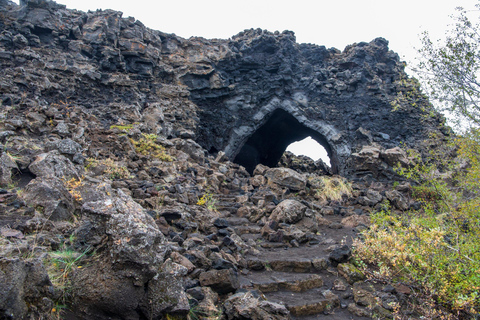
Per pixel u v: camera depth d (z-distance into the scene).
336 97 20.50
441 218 6.91
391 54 21.09
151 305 3.18
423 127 18.83
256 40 20.22
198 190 8.88
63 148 7.00
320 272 5.75
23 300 2.62
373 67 20.73
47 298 2.81
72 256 3.54
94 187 5.73
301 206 7.91
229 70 19.70
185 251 4.89
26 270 2.72
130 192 6.80
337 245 6.64
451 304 4.40
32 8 14.06
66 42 14.57
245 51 20.16
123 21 16.80
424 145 16.73
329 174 21.42
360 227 8.20
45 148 7.01
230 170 12.66
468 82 6.86
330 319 4.54
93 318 3.03
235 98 19.84
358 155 14.26
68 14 15.34
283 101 20.33
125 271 3.07
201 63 19.03
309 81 20.48
